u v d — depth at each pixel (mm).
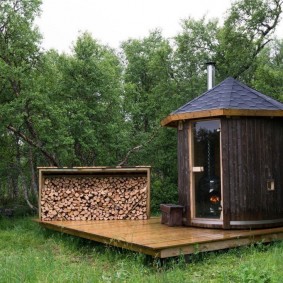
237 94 9570
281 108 9359
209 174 9320
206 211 9305
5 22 13023
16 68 12695
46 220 11031
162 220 10031
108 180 11547
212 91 10070
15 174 16391
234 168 9008
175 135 16078
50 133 13633
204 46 16953
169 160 16125
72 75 14641
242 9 15727
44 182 11297
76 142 14594
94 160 15539
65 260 7836
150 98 17453
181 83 16453
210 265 6953
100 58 15805
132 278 6074
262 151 9219
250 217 8969
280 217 9375
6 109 12422
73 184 11414
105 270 6957
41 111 13492
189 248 7250
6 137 14539
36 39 13328
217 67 16656
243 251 7762
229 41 15930
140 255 7188
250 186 9039
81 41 14891
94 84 14680
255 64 17203
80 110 14125
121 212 11281
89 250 8680
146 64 19109
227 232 8492
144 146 16141
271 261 6656
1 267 6523
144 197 11422
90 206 11289
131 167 11344
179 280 5852
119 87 16328
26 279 5992
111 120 15352
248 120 9141
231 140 9047
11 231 11234
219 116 9094
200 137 9523
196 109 9523
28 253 8164
